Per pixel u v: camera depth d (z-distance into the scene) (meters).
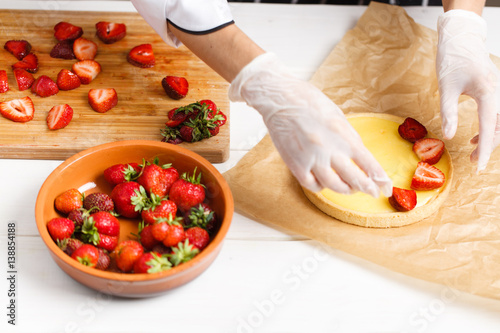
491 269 1.15
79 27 1.62
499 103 1.43
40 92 1.45
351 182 1.10
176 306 1.10
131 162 1.27
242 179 1.31
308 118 1.10
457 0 1.45
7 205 1.25
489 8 1.79
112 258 1.12
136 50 1.55
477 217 1.25
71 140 1.36
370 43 1.64
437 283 1.14
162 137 1.38
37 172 1.32
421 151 1.34
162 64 1.57
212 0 1.21
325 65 1.58
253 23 1.74
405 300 1.13
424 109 1.50
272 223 1.23
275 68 1.15
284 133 1.12
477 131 1.45
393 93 1.53
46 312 1.07
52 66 1.54
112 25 1.62
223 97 1.48
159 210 1.13
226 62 1.19
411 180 1.29
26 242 1.18
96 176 1.26
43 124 1.39
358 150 1.11
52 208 1.17
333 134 1.10
